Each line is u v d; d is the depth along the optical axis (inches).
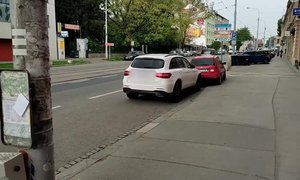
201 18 2987.2
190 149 241.4
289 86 642.8
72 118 359.3
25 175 109.8
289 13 2244.1
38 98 107.0
